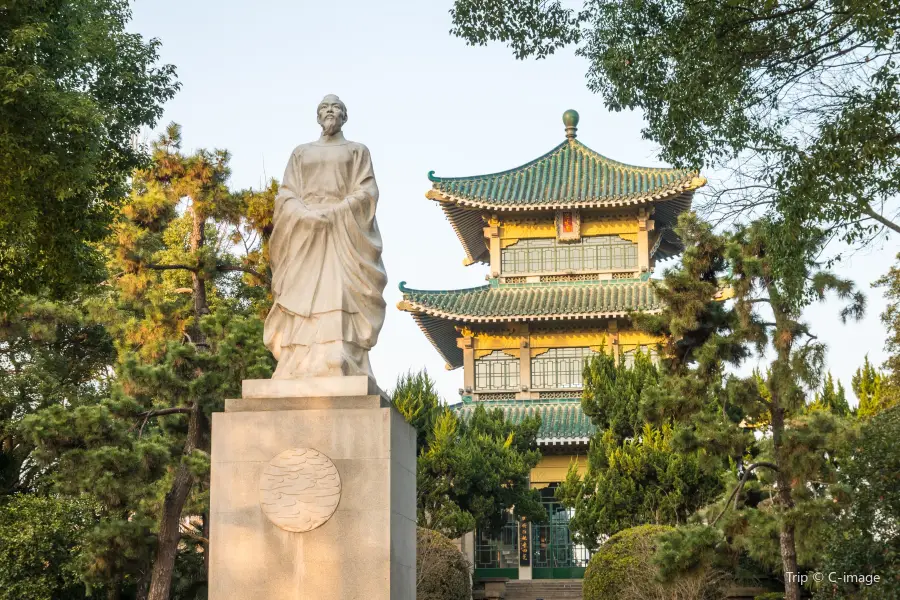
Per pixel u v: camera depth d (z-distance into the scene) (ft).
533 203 159.02
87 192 64.59
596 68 62.64
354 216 46.78
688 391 78.69
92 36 65.57
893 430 69.62
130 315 112.98
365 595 41.81
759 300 76.59
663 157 61.11
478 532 145.59
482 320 153.79
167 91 71.20
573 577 144.05
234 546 42.60
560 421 148.87
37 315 114.73
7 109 55.77
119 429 81.97
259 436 43.45
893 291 122.21
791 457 72.69
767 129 56.24
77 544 93.91
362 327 46.47
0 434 111.14
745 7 54.08
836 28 52.75
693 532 73.41
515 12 62.95
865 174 53.98
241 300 131.54
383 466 42.83
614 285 159.84
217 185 98.12
